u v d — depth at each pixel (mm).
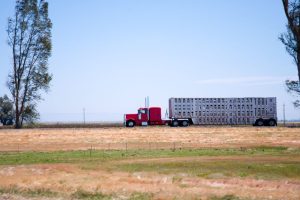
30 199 16156
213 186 19047
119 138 40844
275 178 21172
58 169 24500
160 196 16688
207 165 25328
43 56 51688
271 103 60406
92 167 25297
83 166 25750
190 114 58406
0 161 28453
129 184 19500
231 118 59812
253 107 60188
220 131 42625
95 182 20047
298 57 22438
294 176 21797
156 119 58094
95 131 41250
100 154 32156
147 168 24672
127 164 26391
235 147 36844
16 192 17562
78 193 17281
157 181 20391
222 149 35250
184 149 35344
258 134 42062
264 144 38875
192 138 41312
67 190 17984
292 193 17391
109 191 17781
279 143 39344
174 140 41062
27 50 51312
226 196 16609
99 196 16812
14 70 50969
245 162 26141
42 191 17750
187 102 58531
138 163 26797
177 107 58125
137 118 57656
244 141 40656
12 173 23031
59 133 40406
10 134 39312
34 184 19531
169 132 42188
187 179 20953
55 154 32438
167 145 38625
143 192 17516
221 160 27500
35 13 51312
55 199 16219
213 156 30219
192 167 24812
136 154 32000
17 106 50844
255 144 38906
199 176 21828
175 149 35250
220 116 59500
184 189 18203
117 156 30906
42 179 20938
